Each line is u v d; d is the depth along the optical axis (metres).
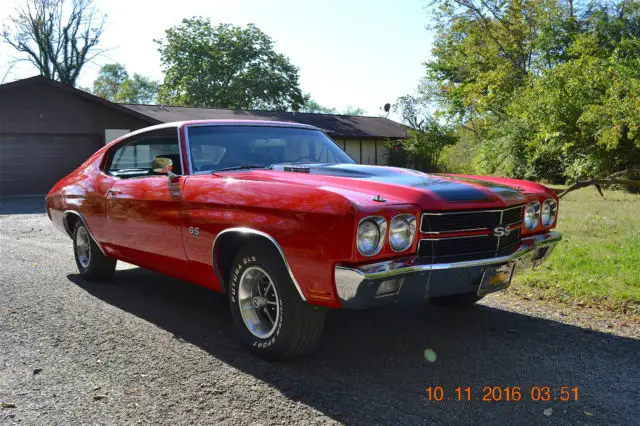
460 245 3.25
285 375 3.22
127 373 3.25
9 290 5.19
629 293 4.72
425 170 27.97
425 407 2.82
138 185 4.39
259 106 41.81
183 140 4.16
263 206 3.24
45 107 18.84
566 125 17.84
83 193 5.17
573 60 18.69
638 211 10.79
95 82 66.00
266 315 3.60
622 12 23.58
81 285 5.40
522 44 26.64
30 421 2.67
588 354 3.58
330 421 2.67
